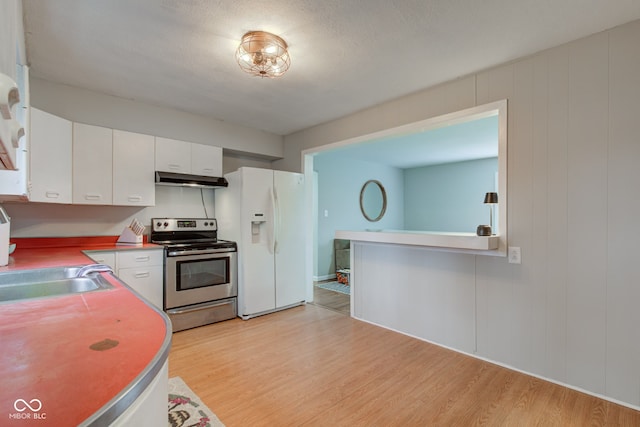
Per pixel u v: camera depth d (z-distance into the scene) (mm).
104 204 2932
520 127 2334
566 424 1761
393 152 5551
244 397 1999
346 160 6078
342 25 1937
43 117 2455
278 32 2008
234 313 3537
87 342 759
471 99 2600
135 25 1929
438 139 4594
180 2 1718
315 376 2262
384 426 1740
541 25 1935
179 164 3428
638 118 1891
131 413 591
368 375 2281
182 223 3637
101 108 3016
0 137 581
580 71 2082
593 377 2041
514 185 2357
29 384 566
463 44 2148
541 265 2246
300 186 4027
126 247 2941
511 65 2383
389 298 3230
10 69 761
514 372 2336
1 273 1562
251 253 3551
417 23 1917
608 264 1991
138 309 1026
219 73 2588
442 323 2809
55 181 2566
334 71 2539
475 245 2369
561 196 2160
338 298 4441
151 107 3318
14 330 833
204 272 3318
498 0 1706
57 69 2521
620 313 1950
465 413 1856
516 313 2369
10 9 741
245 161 4445
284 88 2885
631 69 1909
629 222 1920
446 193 6680
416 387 2127
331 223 5824
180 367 2383
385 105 3234
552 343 2205
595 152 2031
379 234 3066
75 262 1932
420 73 2574
